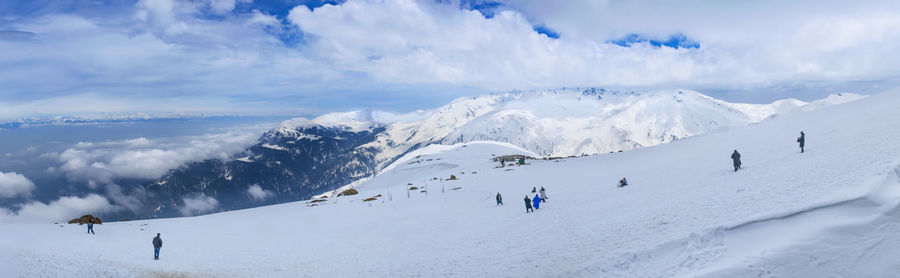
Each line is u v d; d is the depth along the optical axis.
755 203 25.11
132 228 54.22
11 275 24.12
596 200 43.25
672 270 19.09
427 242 37.31
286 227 55.75
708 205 28.50
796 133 57.72
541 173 78.81
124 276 27.28
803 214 19.00
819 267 16.34
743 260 17.38
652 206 33.41
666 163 62.06
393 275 27.94
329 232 49.88
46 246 34.78
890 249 16.19
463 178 87.75
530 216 41.44
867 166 24.92
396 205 66.44
